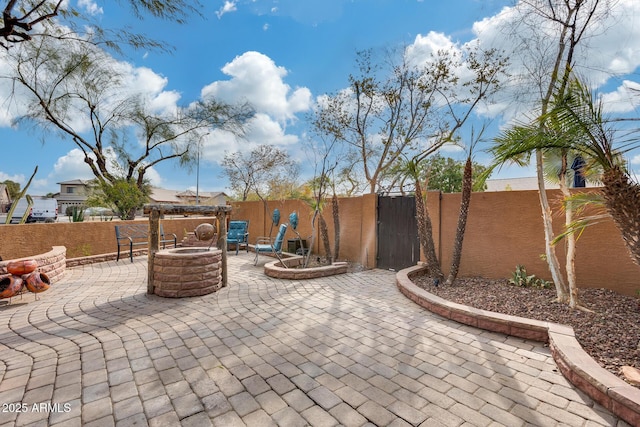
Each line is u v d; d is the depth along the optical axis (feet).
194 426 6.47
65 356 9.37
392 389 7.82
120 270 22.39
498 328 11.25
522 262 16.76
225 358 9.35
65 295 15.90
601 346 9.05
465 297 14.07
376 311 13.61
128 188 37.83
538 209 16.28
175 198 146.61
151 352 9.69
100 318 12.59
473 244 18.51
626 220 8.45
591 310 11.80
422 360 9.29
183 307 14.03
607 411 6.88
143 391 7.65
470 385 8.00
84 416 6.71
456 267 16.46
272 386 7.92
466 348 10.07
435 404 7.23
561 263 15.48
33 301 14.85
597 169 11.32
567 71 10.47
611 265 14.21
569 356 8.29
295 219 23.80
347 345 10.29
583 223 11.12
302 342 10.50
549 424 6.53
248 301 14.98
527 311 12.03
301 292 16.63
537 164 13.32
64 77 32.76
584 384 7.56
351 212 26.02
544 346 10.18
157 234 16.15
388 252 22.58
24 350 9.76
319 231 28.91
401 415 6.84
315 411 6.97
